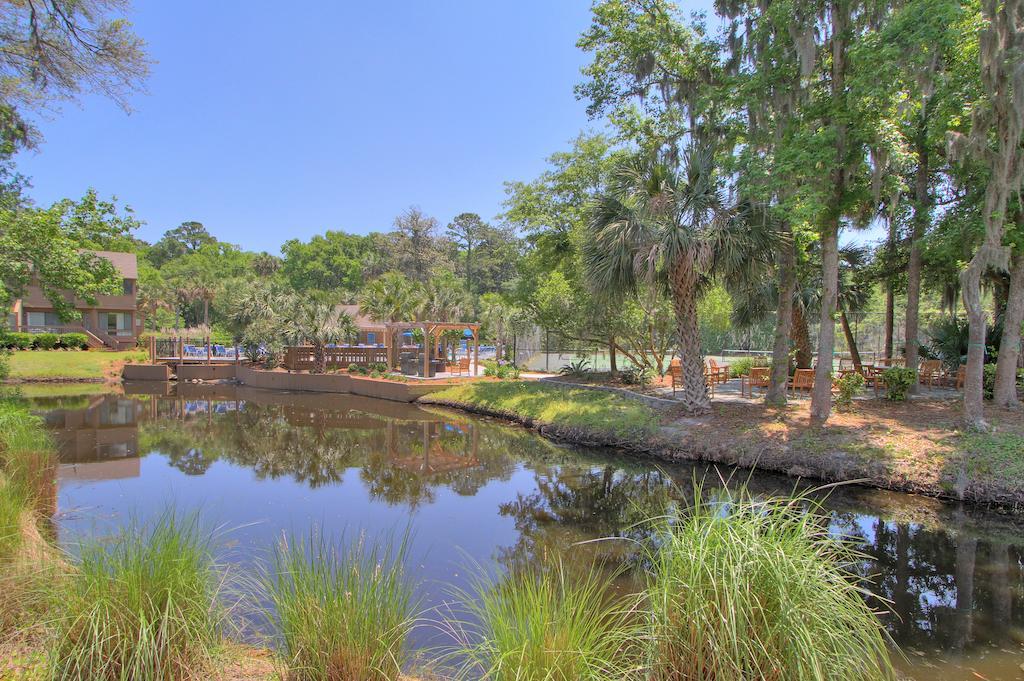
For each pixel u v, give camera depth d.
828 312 10.24
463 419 16.89
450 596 4.71
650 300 14.76
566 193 18.25
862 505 7.64
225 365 30.28
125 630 2.65
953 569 5.59
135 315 36.62
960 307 19.58
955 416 10.16
